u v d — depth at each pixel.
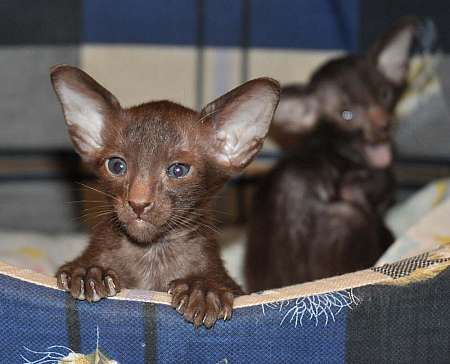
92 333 0.47
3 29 0.79
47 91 0.80
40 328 0.47
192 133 0.53
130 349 0.47
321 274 0.71
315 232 0.72
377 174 0.73
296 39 0.82
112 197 0.53
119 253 0.54
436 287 0.48
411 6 0.80
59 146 0.80
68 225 0.81
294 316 0.47
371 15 0.81
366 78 0.73
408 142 0.80
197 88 0.82
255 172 0.82
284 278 0.71
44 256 0.71
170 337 0.47
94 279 0.48
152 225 0.51
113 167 0.53
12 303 0.47
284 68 0.82
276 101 0.54
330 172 0.73
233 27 0.82
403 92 0.77
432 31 0.79
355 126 0.72
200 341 0.47
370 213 0.73
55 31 0.80
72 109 0.55
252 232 0.73
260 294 0.48
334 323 0.47
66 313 0.47
